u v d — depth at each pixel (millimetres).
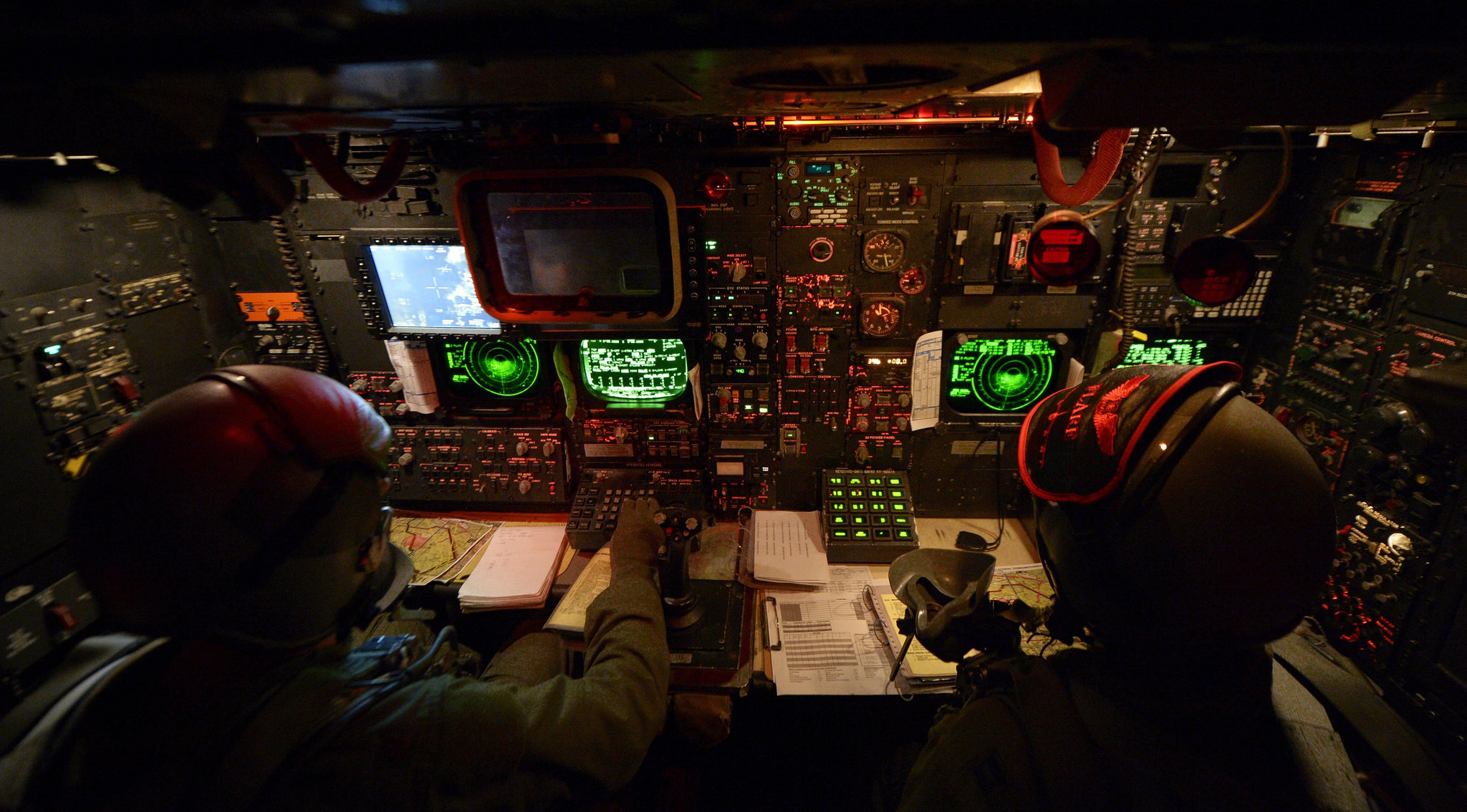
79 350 2230
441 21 737
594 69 881
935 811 1077
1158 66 791
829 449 2783
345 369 2898
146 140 1055
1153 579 909
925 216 2379
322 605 983
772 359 2635
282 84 916
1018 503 2857
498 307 2504
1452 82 978
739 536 2816
